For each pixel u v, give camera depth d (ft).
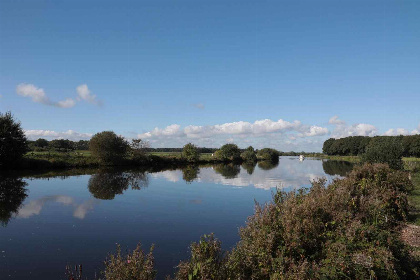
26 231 37.40
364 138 338.13
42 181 85.66
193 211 49.14
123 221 42.42
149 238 34.71
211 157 227.81
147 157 167.84
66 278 24.08
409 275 17.62
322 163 233.76
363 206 24.20
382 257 15.44
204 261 15.64
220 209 50.80
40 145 244.83
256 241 18.12
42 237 34.99
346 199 24.29
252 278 16.39
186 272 15.48
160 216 45.57
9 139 111.14
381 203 27.68
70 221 42.27
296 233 17.60
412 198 42.39
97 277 23.85
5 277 24.39
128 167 149.79
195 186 80.43
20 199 58.39
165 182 88.99
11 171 110.42
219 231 37.37
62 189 71.67
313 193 26.00
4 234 36.06
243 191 71.56
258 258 17.08
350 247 16.63
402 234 25.75
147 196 63.62
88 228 38.91
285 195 26.18
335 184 32.48
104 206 52.85
